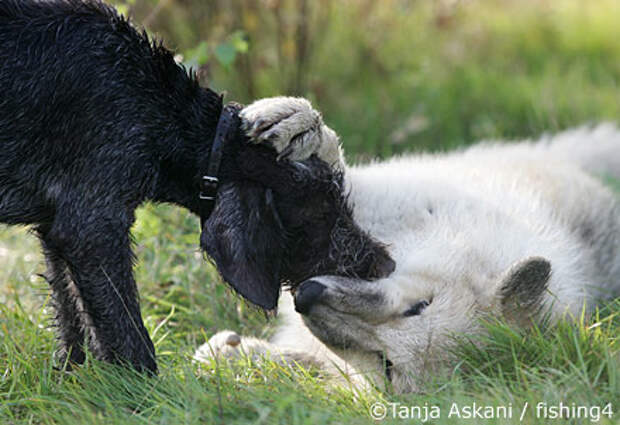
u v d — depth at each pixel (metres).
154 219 12.14
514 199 11.03
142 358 8.70
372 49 17.44
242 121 9.02
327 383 9.03
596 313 9.50
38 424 8.22
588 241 11.66
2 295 11.23
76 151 8.69
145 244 11.88
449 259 9.45
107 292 8.61
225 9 15.67
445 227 10.20
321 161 9.26
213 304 11.35
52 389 8.56
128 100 8.83
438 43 18.80
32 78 8.70
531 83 17.69
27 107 8.68
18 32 8.75
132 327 8.67
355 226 9.42
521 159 12.66
